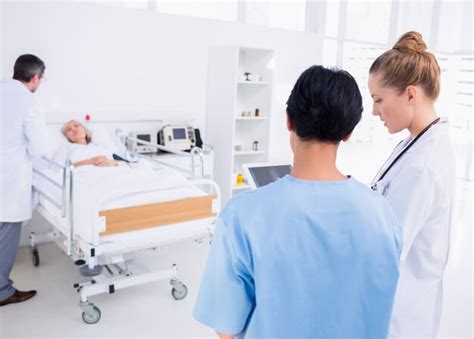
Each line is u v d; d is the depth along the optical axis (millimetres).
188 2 4234
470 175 5996
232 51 4145
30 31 3441
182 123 4211
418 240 1198
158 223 2500
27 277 3092
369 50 5609
